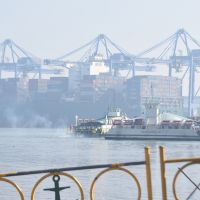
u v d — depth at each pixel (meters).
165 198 57.44
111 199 153.50
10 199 148.88
